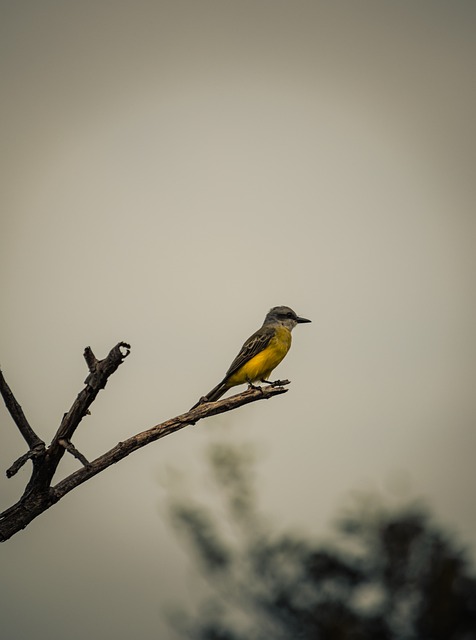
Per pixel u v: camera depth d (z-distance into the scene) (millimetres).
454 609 10039
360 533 11320
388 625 10422
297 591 11562
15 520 8906
